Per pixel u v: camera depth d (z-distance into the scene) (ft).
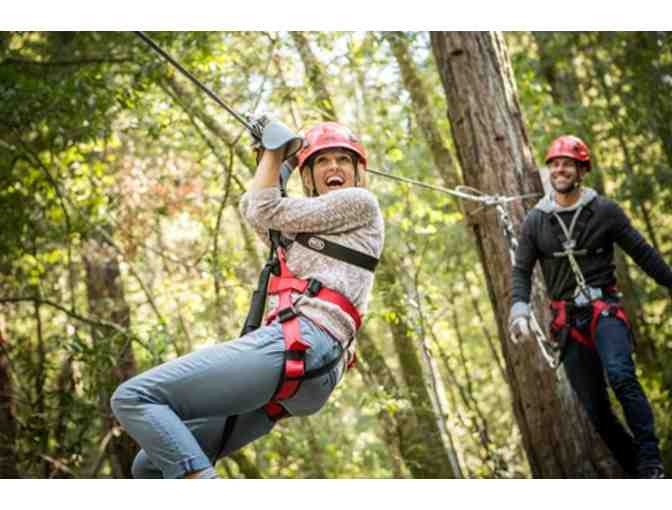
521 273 15.56
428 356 29.96
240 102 31.32
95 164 31.76
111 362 27.32
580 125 35.91
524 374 19.99
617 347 14.40
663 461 32.99
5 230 29.40
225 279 30.89
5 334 33.96
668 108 36.19
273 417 9.70
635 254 14.96
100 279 32.78
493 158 20.25
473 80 20.63
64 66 28.32
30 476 29.07
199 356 8.26
